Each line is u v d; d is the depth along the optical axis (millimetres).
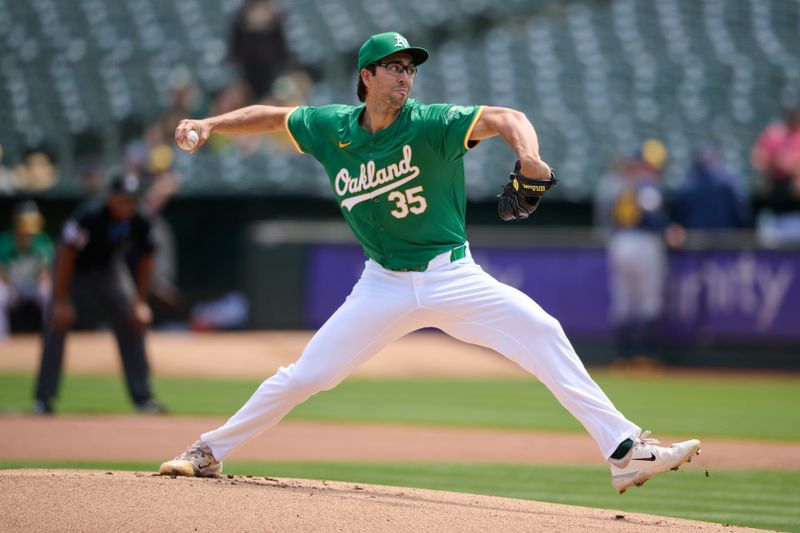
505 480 22719
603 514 16641
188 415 32562
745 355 50844
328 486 17422
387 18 67062
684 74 66125
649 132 62875
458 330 16641
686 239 51438
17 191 54219
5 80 62250
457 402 39344
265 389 16969
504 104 64312
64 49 63938
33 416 31562
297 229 52250
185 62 63156
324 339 16734
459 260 16469
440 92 64938
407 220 16219
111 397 37781
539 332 16156
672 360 51531
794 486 22438
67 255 31625
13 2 65500
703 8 70000
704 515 18938
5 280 49625
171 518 14078
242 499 15008
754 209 57438
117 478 16172
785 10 70062
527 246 52531
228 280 55719
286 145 58281
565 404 16266
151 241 32906
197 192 55281
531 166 14906
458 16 68375
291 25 65750
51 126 60281
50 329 32094
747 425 33250
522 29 68625
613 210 50438
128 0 66000
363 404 38344
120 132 60562
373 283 16703
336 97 63188
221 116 17156
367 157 16203
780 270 50344
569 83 65625
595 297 51844
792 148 56844
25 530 13625
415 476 22859
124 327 32812
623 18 69312
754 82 65875
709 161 51781
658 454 15891
